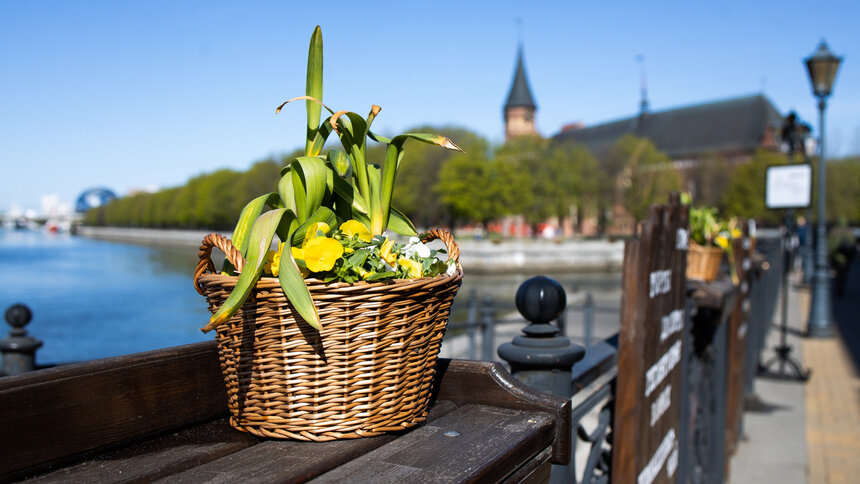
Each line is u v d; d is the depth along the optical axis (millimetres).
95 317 23578
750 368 6941
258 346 1235
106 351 18031
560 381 1964
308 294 1135
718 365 4332
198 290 1352
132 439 1255
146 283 36438
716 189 75125
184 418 1366
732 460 5316
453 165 59625
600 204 70375
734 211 67062
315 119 1441
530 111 111938
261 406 1267
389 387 1286
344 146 1493
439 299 1365
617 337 3018
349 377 1243
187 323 22297
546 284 2023
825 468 5141
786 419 6504
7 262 56500
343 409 1251
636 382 2137
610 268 51781
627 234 79875
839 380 8227
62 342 19375
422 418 1413
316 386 1239
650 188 68500
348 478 1077
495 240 50000
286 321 1205
